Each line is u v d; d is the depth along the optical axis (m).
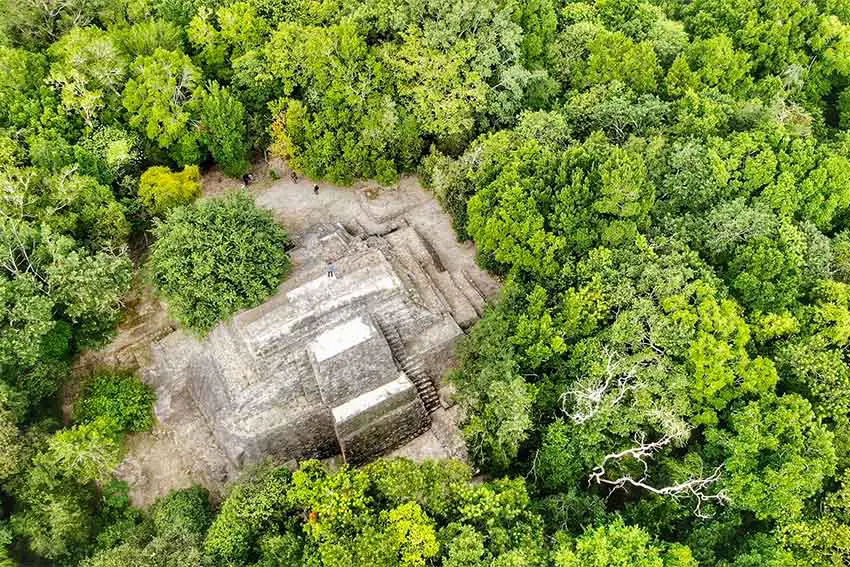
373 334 40.41
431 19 50.84
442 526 34.75
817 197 45.34
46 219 41.78
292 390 40.66
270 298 42.34
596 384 37.44
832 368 37.25
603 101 50.75
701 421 36.56
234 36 50.47
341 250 46.09
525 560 31.31
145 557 34.41
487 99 50.62
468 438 39.94
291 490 35.31
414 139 49.72
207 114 48.03
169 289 41.56
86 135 46.25
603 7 62.16
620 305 39.41
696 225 43.25
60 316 42.59
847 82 59.59
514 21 53.50
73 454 36.84
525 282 43.31
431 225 49.91
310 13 52.50
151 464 41.88
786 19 58.78
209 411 42.03
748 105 50.53
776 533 33.91
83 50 46.78
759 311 39.47
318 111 49.78
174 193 45.84
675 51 57.12
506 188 42.56
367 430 40.00
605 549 31.48
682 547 32.41
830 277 42.88
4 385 37.47
